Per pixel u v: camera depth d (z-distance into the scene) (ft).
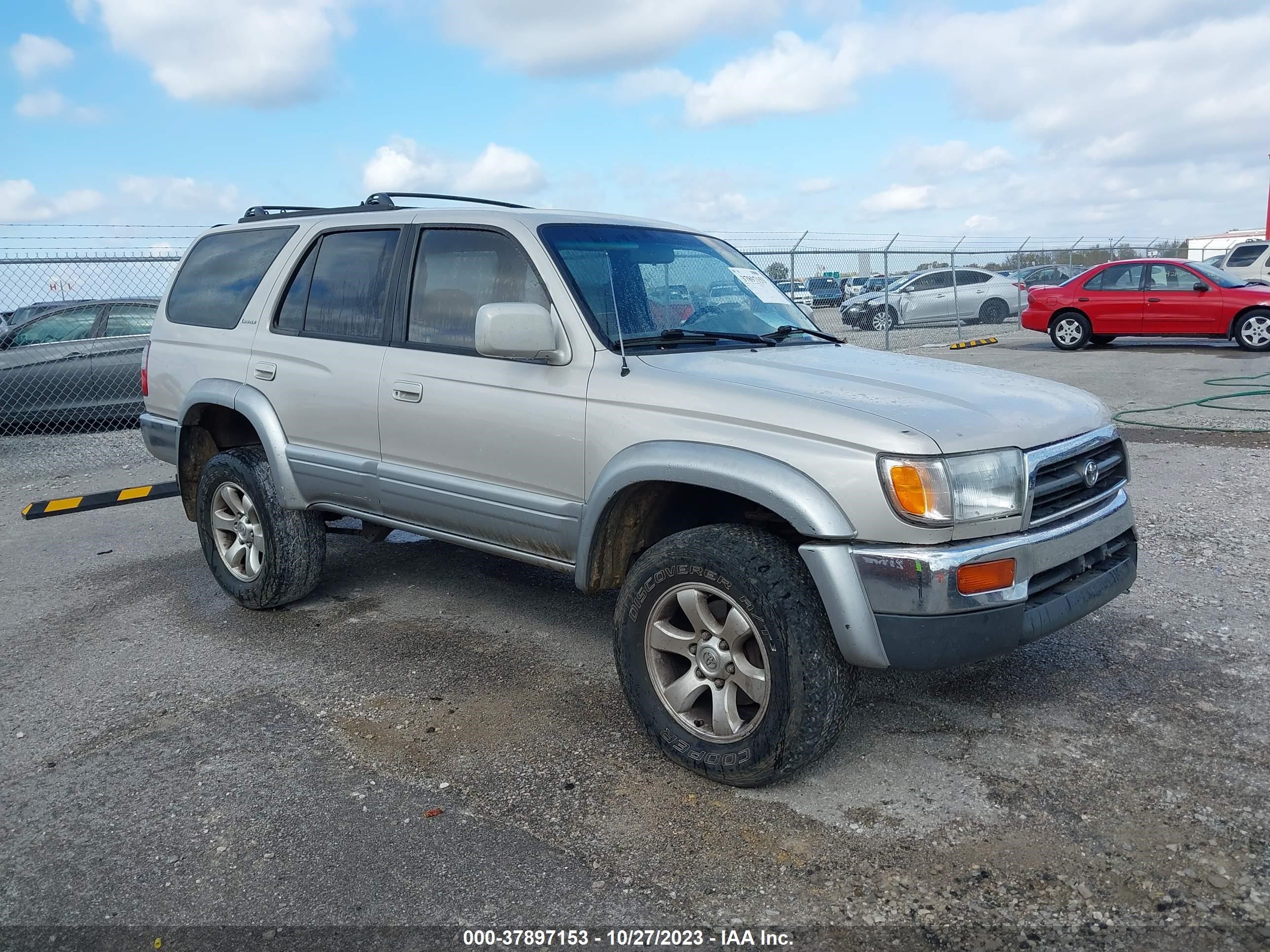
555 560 12.01
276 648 14.52
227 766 10.95
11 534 22.52
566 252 12.24
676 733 10.39
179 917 8.36
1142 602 15.21
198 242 17.39
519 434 11.88
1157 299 51.13
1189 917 7.97
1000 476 9.42
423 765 10.87
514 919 8.21
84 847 9.44
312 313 14.76
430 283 13.28
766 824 9.52
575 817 9.72
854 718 11.70
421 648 14.35
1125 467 11.65
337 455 14.19
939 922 8.02
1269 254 72.64
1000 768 10.43
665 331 12.10
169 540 21.34
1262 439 27.63
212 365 15.93
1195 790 9.86
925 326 71.36
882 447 9.14
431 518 13.25
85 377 36.24
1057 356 51.34
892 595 9.11
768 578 9.49
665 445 10.34
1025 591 9.53
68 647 14.89
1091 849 8.93
